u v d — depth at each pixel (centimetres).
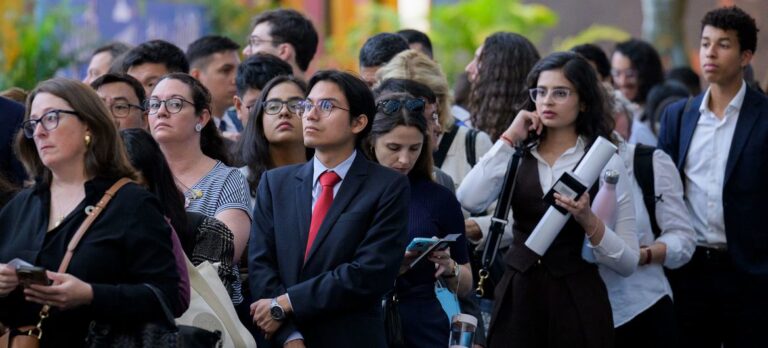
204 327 1155
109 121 1066
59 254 1033
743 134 1695
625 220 1477
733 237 1689
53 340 1040
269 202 1254
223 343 1162
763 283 1684
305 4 4231
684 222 1580
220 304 1184
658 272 1563
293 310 1181
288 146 1443
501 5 4203
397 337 1284
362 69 1769
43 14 2803
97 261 1028
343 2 4341
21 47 2595
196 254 1254
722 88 1711
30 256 1036
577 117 1490
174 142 1385
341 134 1239
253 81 1609
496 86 1730
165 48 1673
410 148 1330
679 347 1720
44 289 983
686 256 1577
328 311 1183
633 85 2408
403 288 1311
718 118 1712
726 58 1692
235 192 1374
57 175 1063
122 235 1036
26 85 2541
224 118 1853
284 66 1631
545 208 1456
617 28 4766
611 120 1502
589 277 1453
